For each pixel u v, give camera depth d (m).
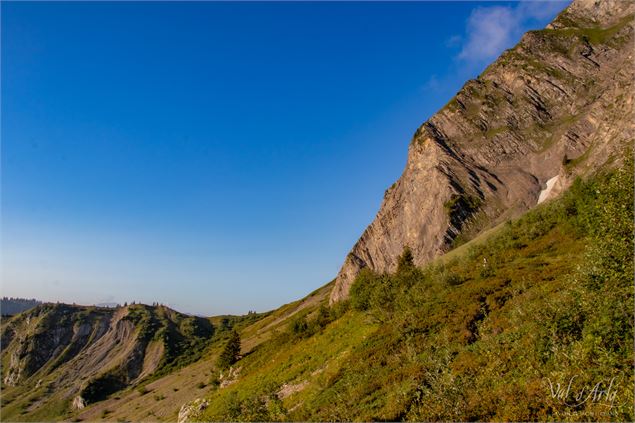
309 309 140.38
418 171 150.00
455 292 36.66
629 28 175.38
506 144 150.00
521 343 20.42
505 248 49.56
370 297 46.94
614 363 14.77
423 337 29.83
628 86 117.00
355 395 25.44
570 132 138.75
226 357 85.75
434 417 17.52
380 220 144.00
